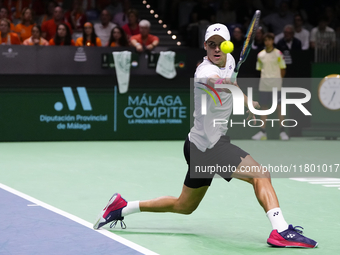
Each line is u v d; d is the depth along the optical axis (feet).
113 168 24.71
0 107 33.94
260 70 36.19
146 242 12.69
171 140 36.32
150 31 44.29
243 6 43.62
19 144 33.37
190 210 13.28
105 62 34.91
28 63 33.99
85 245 12.23
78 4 40.19
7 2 41.65
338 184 21.30
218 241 12.87
